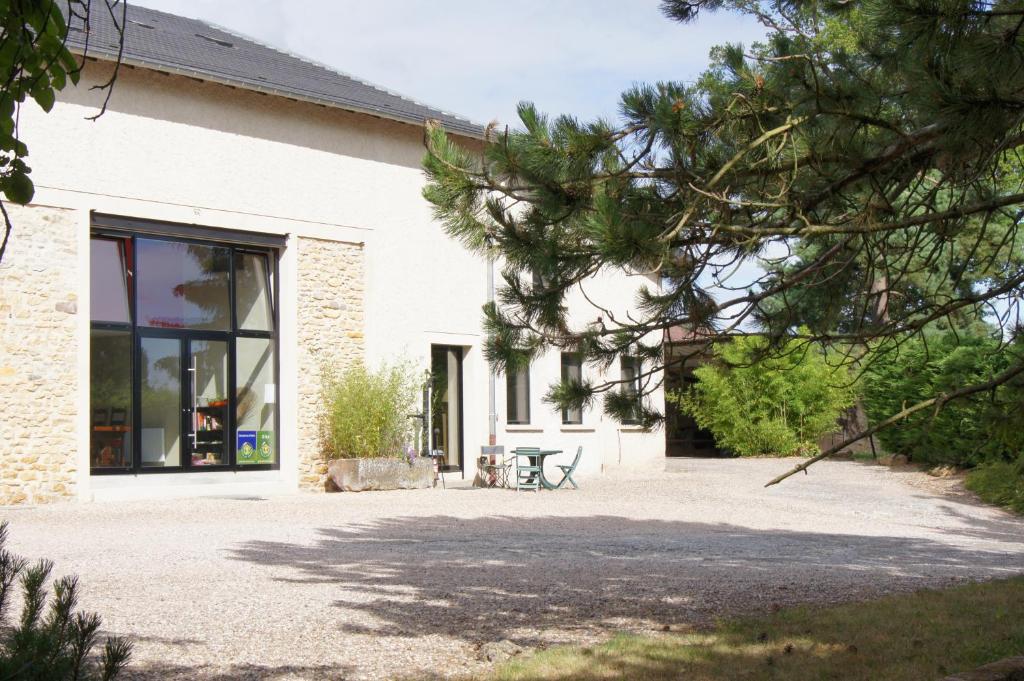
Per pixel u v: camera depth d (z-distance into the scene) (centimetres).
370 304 1781
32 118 1386
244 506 1387
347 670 510
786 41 610
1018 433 577
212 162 1580
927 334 2227
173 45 1645
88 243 1430
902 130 563
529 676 498
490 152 557
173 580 765
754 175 568
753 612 674
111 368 1478
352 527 1182
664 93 537
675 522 1337
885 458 2356
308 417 1683
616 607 690
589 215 527
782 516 1452
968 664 523
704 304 567
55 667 287
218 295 1614
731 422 2866
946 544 1148
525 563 905
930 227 570
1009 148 511
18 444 1350
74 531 1070
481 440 1955
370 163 1798
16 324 1355
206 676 491
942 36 434
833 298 633
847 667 517
